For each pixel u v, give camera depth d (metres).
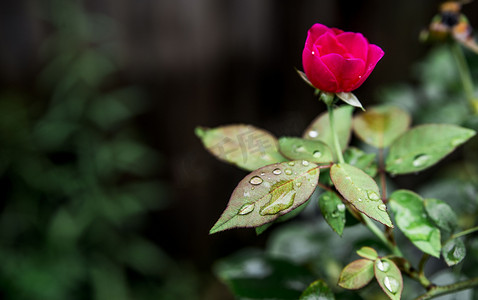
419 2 1.24
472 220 0.45
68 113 1.20
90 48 1.23
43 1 1.21
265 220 0.32
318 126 0.40
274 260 0.44
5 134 1.18
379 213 0.33
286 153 0.37
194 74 1.39
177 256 1.60
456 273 0.43
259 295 0.42
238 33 1.38
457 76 0.56
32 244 1.28
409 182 0.97
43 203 1.28
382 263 0.35
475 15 1.04
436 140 0.38
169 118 1.42
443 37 0.46
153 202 1.44
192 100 1.42
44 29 1.24
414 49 1.27
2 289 1.17
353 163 0.39
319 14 1.35
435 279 0.44
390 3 1.27
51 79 1.23
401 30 1.27
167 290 1.49
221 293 1.52
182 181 1.49
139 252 1.41
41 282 1.14
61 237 1.20
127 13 1.29
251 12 1.37
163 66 1.36
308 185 0.33
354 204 0.33
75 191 1.23
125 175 1.41
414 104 0.59
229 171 1.51
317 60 0.34
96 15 1.26
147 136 1.42
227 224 0.32
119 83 1.33
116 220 1.26
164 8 1.32
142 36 1.32
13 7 1.21
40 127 1.19
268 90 1.45
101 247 1.35
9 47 1.24
